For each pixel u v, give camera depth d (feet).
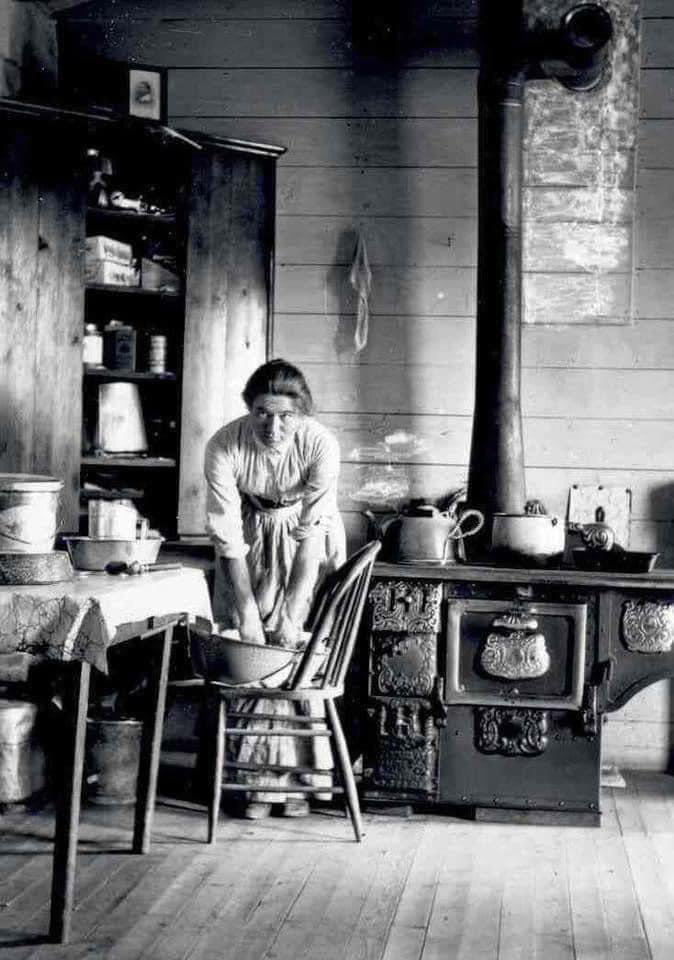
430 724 14.93
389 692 14.94
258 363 17.58
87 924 10.89
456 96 17.74
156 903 11.50
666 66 17.48
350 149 17.87
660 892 12.17
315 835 13.98
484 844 13.83
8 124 16.33
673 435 17.58
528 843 13.91
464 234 17.75
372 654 14.97
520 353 16.72
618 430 17.63
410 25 17.78
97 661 10.36
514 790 14.84
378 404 17.87
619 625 14.82
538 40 16.25
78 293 16.65
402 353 17.85
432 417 17.80
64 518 16.60
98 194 17.19
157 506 17.80
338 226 17.90
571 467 17.69
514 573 14.71
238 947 10.46
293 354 17.98
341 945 10.58
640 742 17.66
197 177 17.34
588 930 11.05
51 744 14.99
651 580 14.61
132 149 17.37
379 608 14.93
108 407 17.34
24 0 17.22
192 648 13.62
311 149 17.92
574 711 14.75
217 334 17.42
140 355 17.67
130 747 14.87
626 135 17.49
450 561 15.51
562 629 14.82
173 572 13.48
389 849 13.51
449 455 17.79
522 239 17.26
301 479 14.35
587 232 17.58
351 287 17.89
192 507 17.37
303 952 10.40
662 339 17.57
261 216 17.56
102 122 16.39
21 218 16.44
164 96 17.94
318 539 14.26
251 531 14.69
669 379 17.58
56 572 11.48
